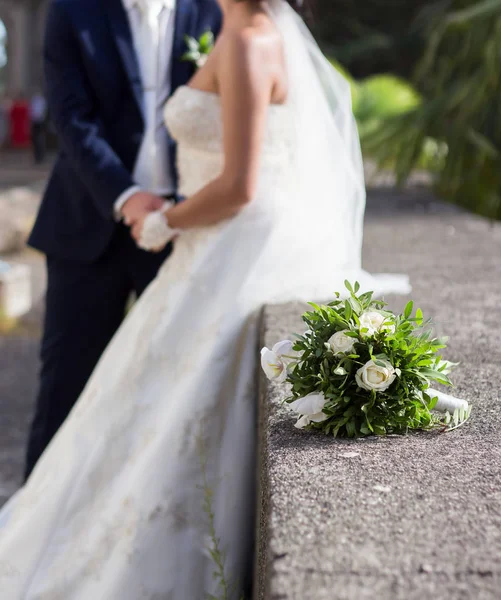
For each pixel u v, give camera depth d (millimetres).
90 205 2633
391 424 1357
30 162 18141
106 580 1915
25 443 3680
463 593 851
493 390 1600
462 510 1046
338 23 19906
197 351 2049
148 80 2643
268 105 2053
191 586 1898
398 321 1387
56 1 2594
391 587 861
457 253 3588
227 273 2094
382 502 1069
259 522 1439
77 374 2725
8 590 2020
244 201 2023
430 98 7883
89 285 2695
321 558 921
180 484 1925
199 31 2707
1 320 5695
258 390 1940
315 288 2162
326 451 1273
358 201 2348
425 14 8797
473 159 7082
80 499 2068
